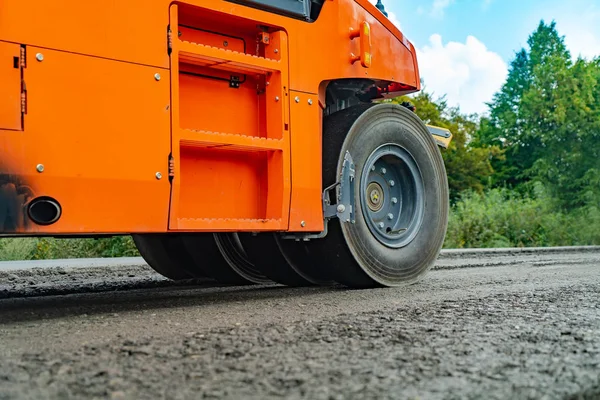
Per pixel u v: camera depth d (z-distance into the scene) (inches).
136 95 131.3
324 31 172.7
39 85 119.6
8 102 116.3
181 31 148.3
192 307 143.3
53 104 120.9
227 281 210.2
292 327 104.9
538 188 952.9
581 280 193.5
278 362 78.0
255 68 155.5
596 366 75.7
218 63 149.6
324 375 71.3
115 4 129.7
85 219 123.4
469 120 1026.1
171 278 222.5
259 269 194.9
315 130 167.0
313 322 110.9
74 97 123.3
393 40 199.3
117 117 128.4
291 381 68.7
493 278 206.1
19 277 247.6
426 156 199.5
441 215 203.2
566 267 265.6
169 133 135.9
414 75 208.4
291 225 159.8
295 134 161.6
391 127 189.3
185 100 148.8
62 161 121.2
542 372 72.7
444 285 184.9
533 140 1039.6
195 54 142.5
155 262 219.0
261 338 94.6
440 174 204.2
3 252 374.3
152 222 132.6
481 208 797.9
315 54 169.5
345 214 171.5
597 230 821.9
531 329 100.9
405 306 133.7
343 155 173.9
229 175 155.6
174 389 66.0
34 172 118.2
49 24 121.4
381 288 181.0
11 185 116.0
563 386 66.6
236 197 156.6
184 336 97.8
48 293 195.5
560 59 1034.1
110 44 128.5
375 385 66.9
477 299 141.8
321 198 168.9
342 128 177.2
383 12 204.7
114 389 66.0
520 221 789.2
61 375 72.1
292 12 163.5
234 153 156.8
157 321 119.6
